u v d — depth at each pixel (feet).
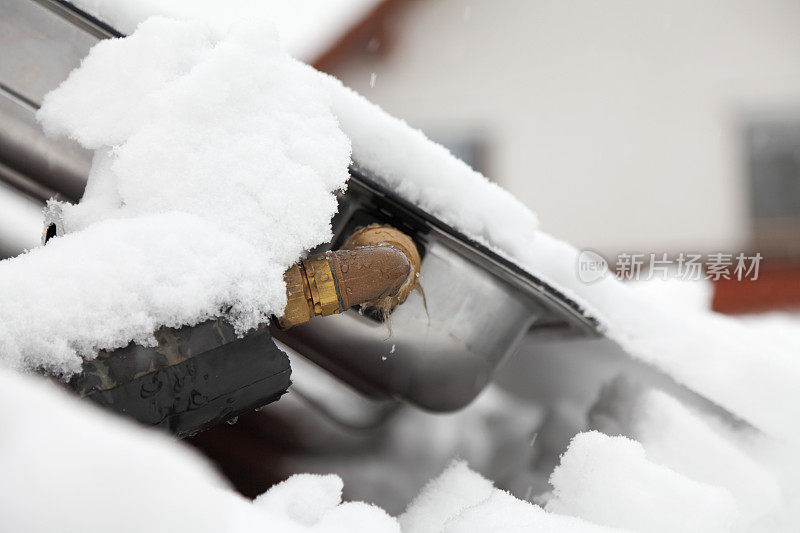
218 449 3.10
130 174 2.14
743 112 8.04
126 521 1.48
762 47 8.00
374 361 2.80
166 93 2.16
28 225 2.93
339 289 2.21
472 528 2.07
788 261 7.45
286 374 2.14
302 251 2.19
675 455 2.91
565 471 2.38
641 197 8.21
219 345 2.07
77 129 2.23
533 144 8.34
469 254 2.57
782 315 6.96
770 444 2.92
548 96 8.30
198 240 2.08
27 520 1.34
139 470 1.58
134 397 2.00
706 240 8.06
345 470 3.14
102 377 1.97
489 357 2.77
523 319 2.77
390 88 8.46
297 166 2.17
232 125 2.18
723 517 2.27
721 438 2.97
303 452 3.16
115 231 2.06
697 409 3.10
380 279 2.25
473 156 8.45
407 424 3.31
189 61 2.23
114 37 2.26
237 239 2.12
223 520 1.67
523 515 2.10
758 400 2.96
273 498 2.19
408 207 2.46
